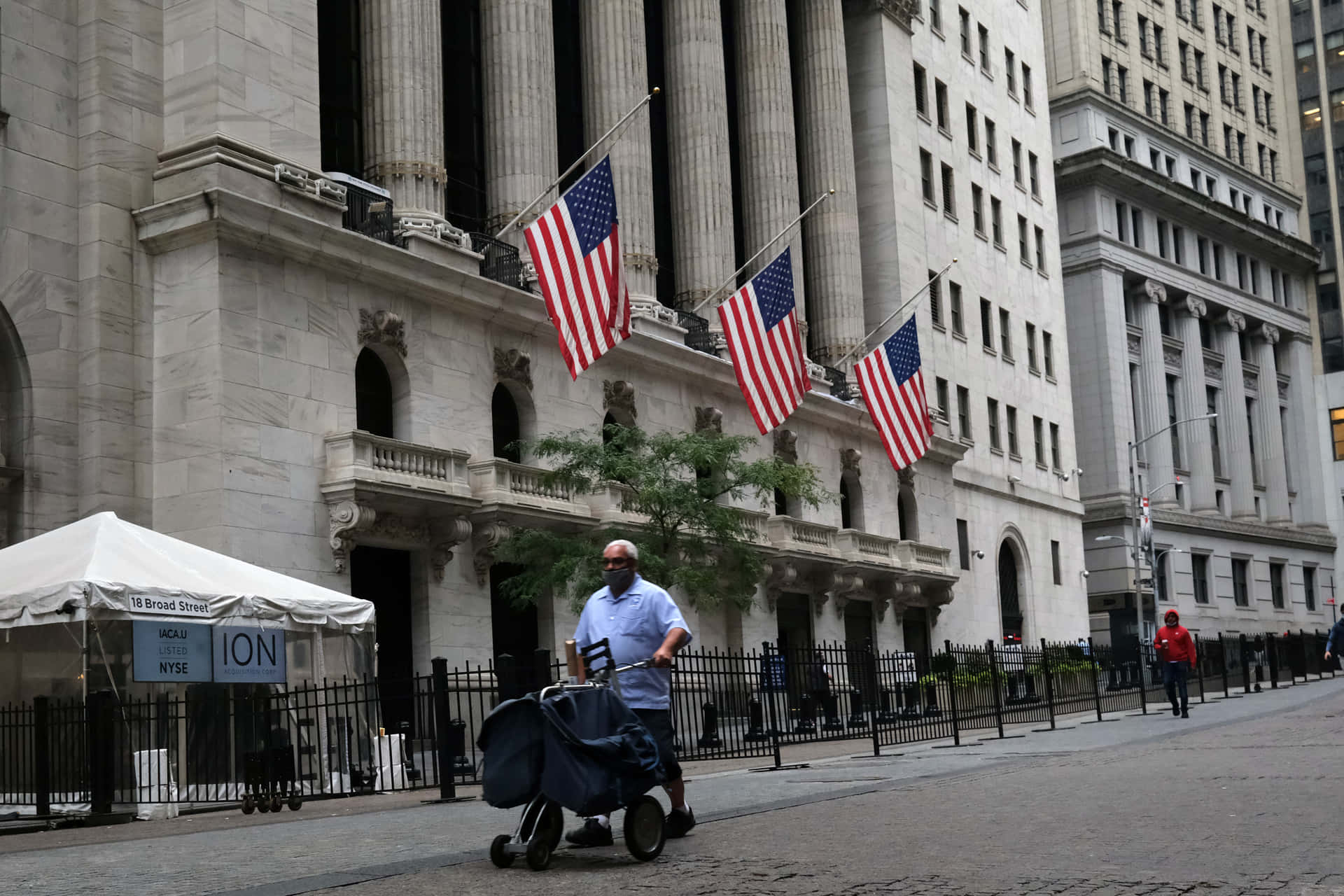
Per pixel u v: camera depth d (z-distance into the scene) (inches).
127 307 995.3
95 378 971.3
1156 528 2746.1
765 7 1753.2
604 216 1039.6
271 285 1026.1
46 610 642.2
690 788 582.6
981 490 2172.7
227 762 703.1
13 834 553.0
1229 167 3164.4
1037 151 2541.8
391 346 1121.4
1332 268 3440.0
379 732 732.0
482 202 1379.2
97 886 326.3
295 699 753.0
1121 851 319.0
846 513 1801.2
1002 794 469.4
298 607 738.8
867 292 1979.6
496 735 326.3
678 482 1149.1
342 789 679.1
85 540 692.1
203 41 1031.6
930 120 2138.3
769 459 1285.7
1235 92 3314.5
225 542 959.6
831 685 973.8
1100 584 2699.3
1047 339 2488.9
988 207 2308.1
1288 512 3240.7
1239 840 331.0
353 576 1085.8
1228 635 2888.8
